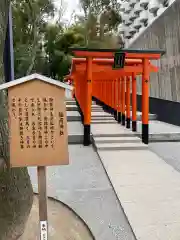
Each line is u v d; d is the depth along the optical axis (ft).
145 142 26.12
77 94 45.98
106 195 14.33
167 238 10.17
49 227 10.61
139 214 12.03
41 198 8.18
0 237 8.73
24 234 9.87
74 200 13.66
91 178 17.07
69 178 17.07
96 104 63.77
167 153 24.12
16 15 55.11
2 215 8.71
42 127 7.89
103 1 81.00
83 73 31.99
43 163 7.91
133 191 14.64
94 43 73.77
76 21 82.74
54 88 7.90
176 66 38.55
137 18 87.76
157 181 16.21
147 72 25.81
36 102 7.84
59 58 75.41
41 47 74.64
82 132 29.66
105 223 11.41
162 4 69.67
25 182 9.33
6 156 8.72
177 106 38.37
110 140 25.71
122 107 36.04
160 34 45.14
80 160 21.34
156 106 46.62
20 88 7.77
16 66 56.85
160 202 13.24
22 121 7.80
